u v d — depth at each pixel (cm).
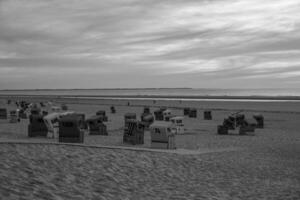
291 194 1273
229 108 7812
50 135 2691
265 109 7450
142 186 1228
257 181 1458
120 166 1429
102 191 1088
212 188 1309
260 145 2520
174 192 1205
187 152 1945
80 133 2309
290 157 2038
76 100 12650
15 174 1056
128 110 7275
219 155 1967
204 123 4562
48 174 1141
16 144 1510
